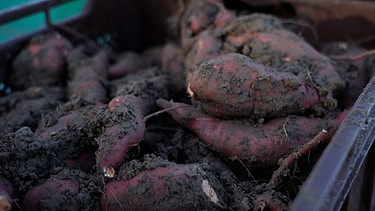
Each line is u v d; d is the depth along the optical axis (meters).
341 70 0.83
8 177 0.67
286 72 0.74
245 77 0.70
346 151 0.56
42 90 0.95
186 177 0.63
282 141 0.70
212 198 0.64
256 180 0.72
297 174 0.69
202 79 0.71
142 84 0.81
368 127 0.62
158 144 0.75
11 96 0.96
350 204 0.66
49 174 0.68
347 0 0.99
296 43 0.81
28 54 1.01
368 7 0.97
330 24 1.01
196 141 0.75
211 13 0.97
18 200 0.65
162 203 0.63
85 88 0.89
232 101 0.71
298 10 1.03
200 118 0.75
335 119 0.74
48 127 0.75
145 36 1.27
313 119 0.73
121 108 0.69
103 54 1.05
